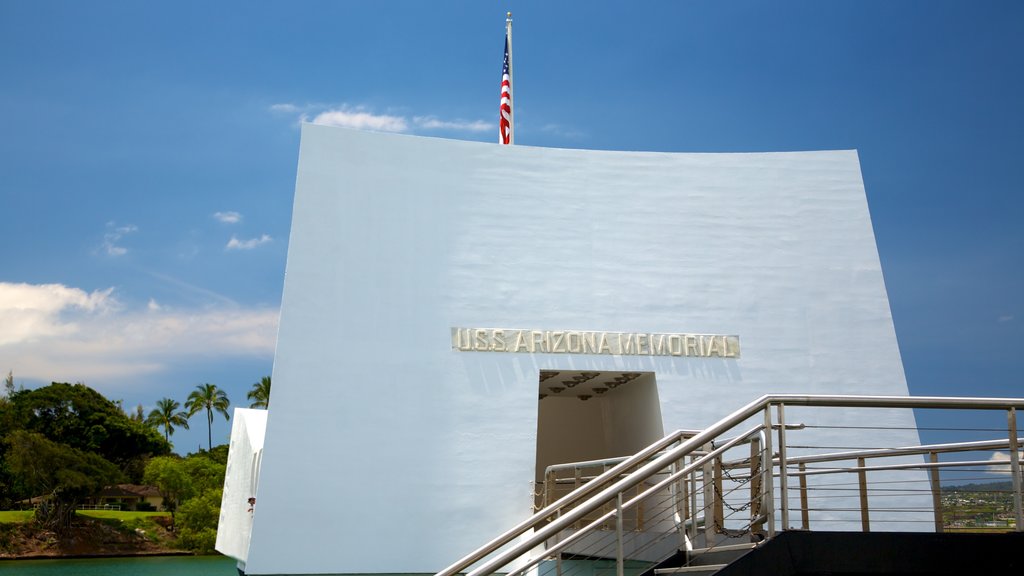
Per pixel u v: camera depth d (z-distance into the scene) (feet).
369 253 55.26
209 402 291.58
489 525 52.80
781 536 21.59
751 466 27.78
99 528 175.11
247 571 49.34
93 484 173.27
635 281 58.49
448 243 56.70
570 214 58.85
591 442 79.97
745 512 51.85
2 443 199.31
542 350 56.24
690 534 29.66
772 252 60.23
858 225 61.46
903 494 55.93
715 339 58.34
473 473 53.47
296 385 52.29
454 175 57.93
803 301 59.67
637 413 61.16
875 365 59.00
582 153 60.08
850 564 21.59
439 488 52.85
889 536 21.88
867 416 57.67
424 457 53.11
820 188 61.82
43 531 166.61
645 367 57.21
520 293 56.90
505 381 55.26
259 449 73.20
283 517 50.44
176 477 193.77
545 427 80.33
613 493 21.26
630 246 59.06
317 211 55.06
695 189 60.70
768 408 22.16
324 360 53.06
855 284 60.39
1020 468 22.67
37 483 172.04
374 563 51.01
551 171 59.36
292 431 51.62
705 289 59.06
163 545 177.17
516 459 54.13
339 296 54.13
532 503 53.62
